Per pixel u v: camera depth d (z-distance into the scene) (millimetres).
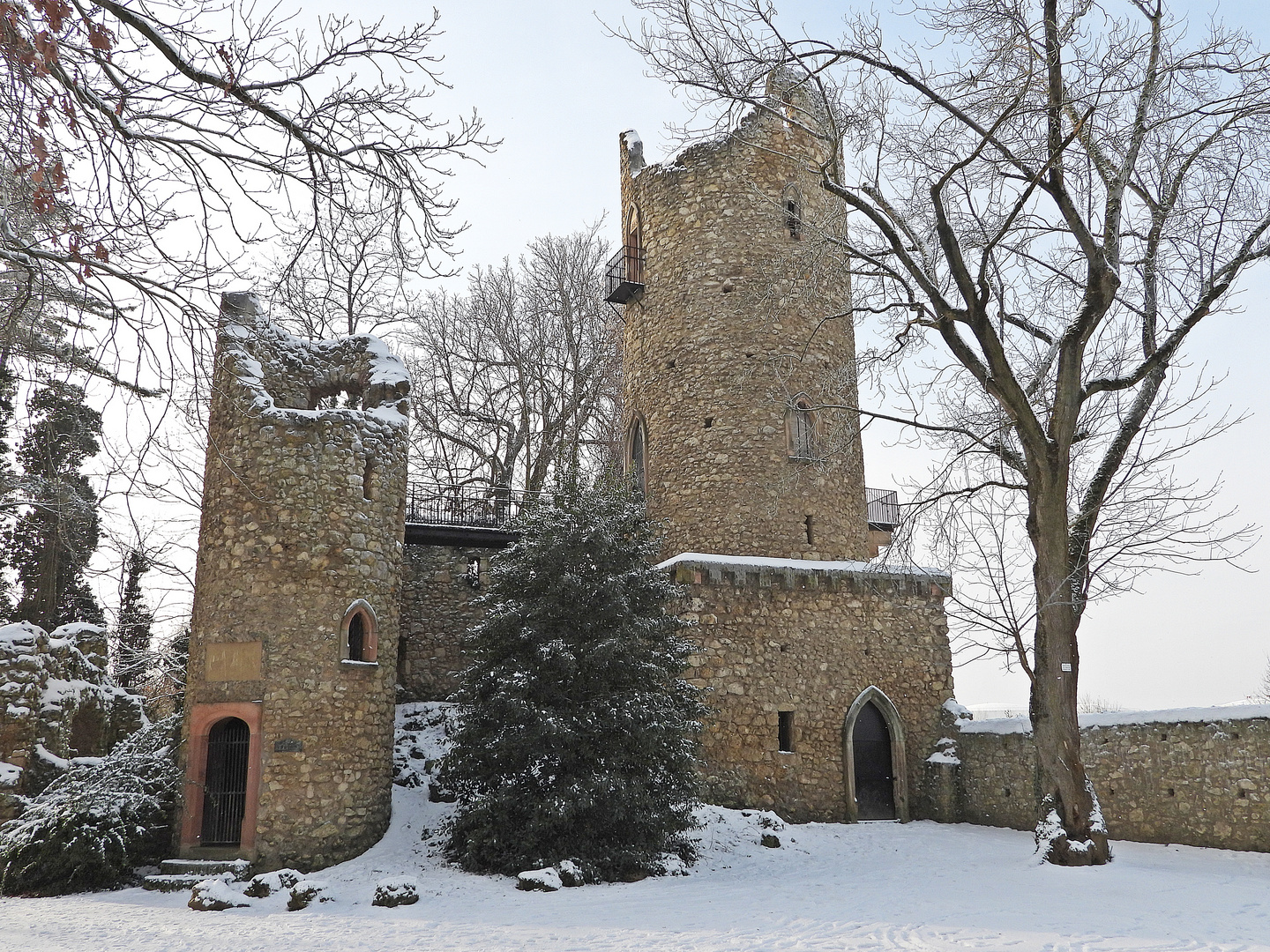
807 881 12398
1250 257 12633
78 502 7516
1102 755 15477
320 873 13070
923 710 19281
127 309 6113
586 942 8867
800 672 18281
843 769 18188
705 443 19812
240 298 15625
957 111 12758
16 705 14625
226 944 9102
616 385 29250
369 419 15648
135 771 14156
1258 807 13109
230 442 14906
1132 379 13320
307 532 14500
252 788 13445
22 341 6781
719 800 17000
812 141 21344
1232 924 8883
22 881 12633
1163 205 13555
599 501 15211
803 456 19641
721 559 18266
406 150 6742
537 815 12930
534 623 14062
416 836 14719
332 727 14039
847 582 19109
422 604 20797
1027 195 12375
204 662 14195
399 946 8922
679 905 10766
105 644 18062
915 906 10281
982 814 17797
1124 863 12609
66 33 5520
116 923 10336
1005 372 13078
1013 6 12344
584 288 29672
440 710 19266
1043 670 13227
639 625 14039
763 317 20047
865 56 12836
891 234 13469
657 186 21781
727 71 13508
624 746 13617
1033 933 8695
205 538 14945
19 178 5758
